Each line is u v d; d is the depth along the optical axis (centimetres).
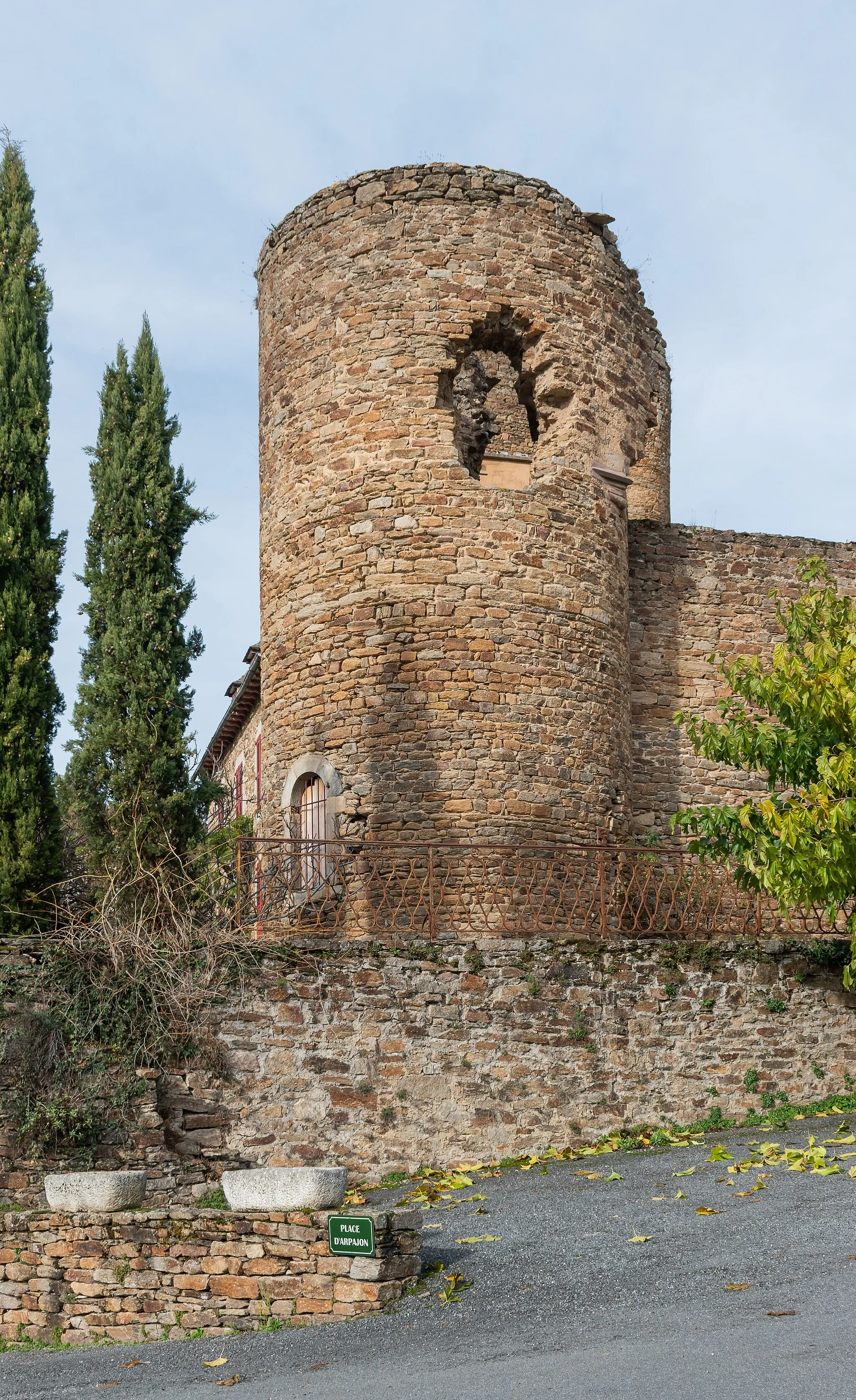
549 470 1673
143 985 1183
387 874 1504
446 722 1556
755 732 1306
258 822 1728
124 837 1445
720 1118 1312
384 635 1588
